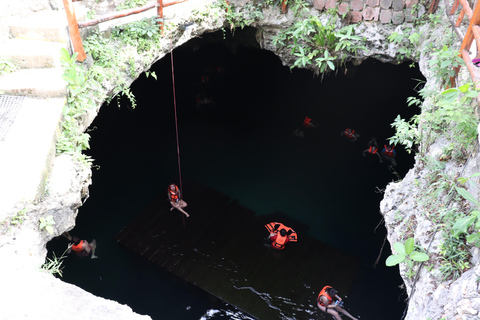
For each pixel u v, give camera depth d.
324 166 13.30
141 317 3.30
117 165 12.89
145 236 10.82
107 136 13.59
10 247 3.99
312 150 13.84
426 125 5.88
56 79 5.56
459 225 3.89
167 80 15.19
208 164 13.26
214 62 15.73
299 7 8.99
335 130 14.51
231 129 14.52
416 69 13.88
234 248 10.60
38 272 3.62
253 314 9.15
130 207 11.72
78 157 5.17
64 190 4.68
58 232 4.76
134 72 7.08
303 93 15.59
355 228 11.45
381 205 5.91
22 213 4.18
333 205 12.10
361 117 14.90
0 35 6.07
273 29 9.41
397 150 13.62
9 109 5.23
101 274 9.96
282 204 12.05
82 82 5.64
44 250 4.43
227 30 13.19
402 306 9.52
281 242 10.34
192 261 10.23
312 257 10.54
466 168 4.76
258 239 10.88
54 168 4.88
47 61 5.78
